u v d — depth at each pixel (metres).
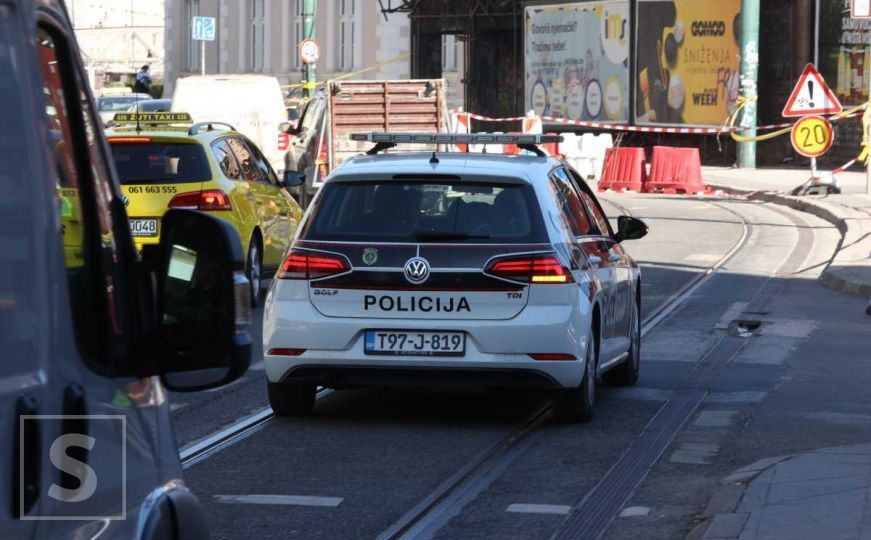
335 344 23.80
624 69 113.31
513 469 21.66
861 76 97.19
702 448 23.06
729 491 19.23
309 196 74.19
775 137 105.44
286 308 24.14
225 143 41.91
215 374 8.18
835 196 76.12
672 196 85.62
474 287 23.56
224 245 8.16
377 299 23.78
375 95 72.44
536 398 27.89
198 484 20.41
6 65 7.08
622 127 113.69
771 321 38.28
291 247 24.48
